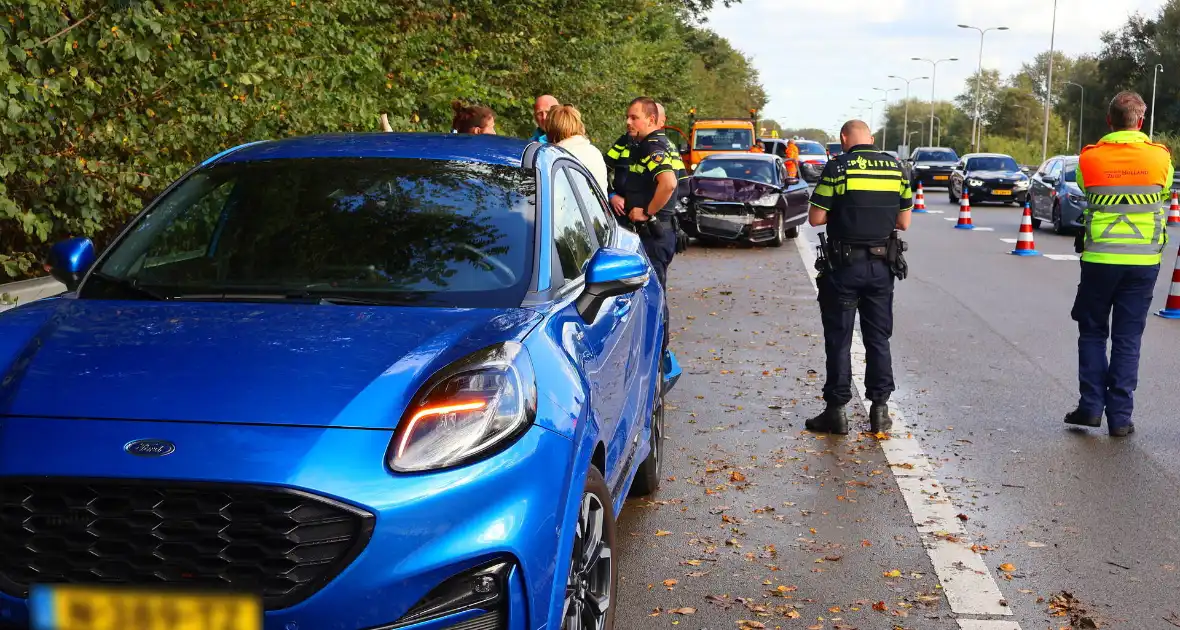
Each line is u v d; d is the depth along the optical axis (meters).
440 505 2.70
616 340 4.04
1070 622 4.10
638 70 31.59
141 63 6.66
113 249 3.86
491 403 2.86
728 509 5.34
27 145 6.39
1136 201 6.59
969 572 4.57
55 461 2.63
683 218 19.33
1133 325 6.72
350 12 10.71
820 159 41.62
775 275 15.28
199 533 2.61
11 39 5.98
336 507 2.62
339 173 4.07
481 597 2.76
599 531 3.46
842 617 4.13
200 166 4.21
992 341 9.98
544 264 3.69
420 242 3.72
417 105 13.50
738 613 4.16
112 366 2.90
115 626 2.61
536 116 9.87
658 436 5.57
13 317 3.30
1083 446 6.52
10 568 2.64
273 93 8.05
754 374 8.57
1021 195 33.31
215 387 2.80
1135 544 4.91
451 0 16.98
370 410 2.78
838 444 6.54
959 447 6.48
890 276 6.63
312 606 2.60
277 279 3.61
